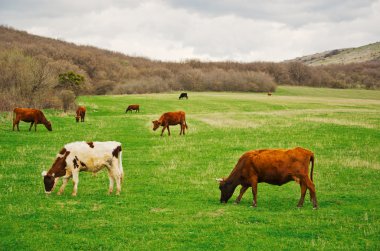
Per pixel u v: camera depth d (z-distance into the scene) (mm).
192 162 21453
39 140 27125
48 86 61062
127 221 11938
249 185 14102
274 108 67625
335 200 14609
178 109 64812
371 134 29141
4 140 26453
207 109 65312
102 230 11156
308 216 12562
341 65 182125
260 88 121500
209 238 10617
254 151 14008
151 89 117000
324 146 25547
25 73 59000
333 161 21391
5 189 15469
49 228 11266
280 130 32156
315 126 33688
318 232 11117
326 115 44938
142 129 34750
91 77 127562
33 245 10055
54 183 14742
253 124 37219
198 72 129250
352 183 17391
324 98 94750
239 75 126688
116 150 15055
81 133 31219
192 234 10883
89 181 17188
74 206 13391
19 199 14086
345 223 11836
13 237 10531
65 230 11133
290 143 26672
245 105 71938
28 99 55938
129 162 21406
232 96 93500
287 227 11516
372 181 17672
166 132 33094
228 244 10250
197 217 12445
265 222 11984
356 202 14406
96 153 14789
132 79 129000
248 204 14172
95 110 60125
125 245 10156
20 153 22469
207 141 27891
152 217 12391
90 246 10078
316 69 164625
